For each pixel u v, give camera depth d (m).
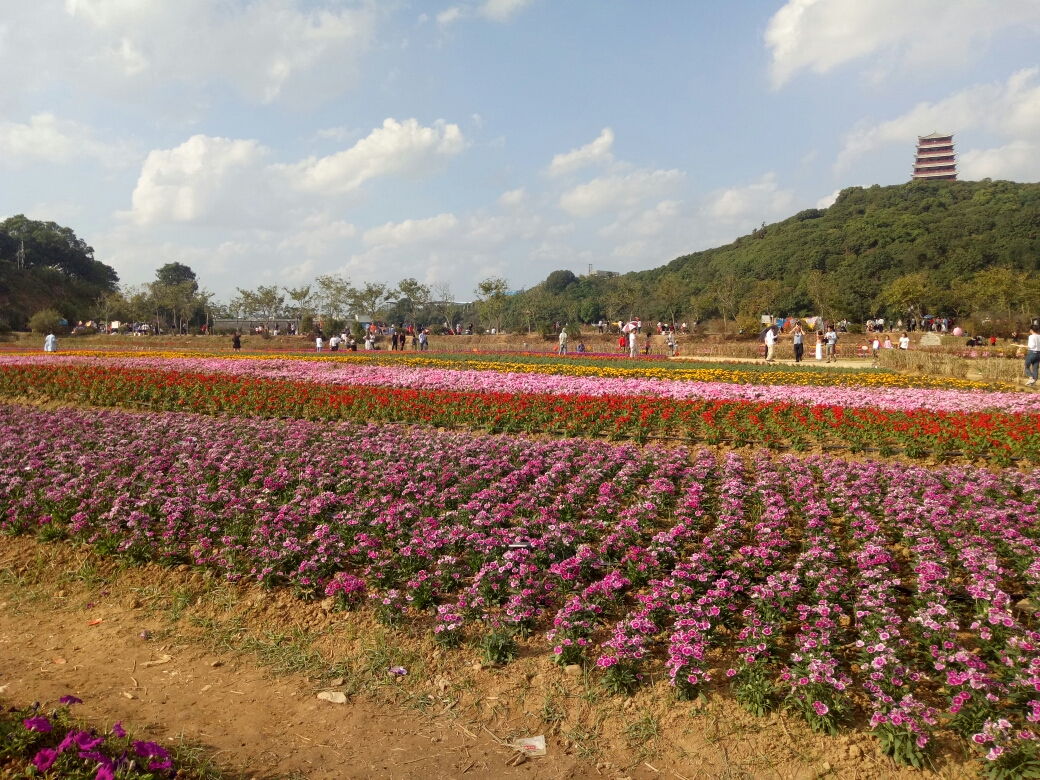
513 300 83.75
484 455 11.45
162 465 10.97
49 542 8.40
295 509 8.88
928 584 6.46
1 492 9.35
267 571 7.15
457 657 6.09
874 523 8.17
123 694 5.50
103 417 15.04
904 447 12.69
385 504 9.22
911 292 62.88
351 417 16.16
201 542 7.79
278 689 5.67
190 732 5.02
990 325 49.91
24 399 19.92
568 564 7.05
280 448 12.48
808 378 23.20
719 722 5.14
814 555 7.16
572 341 55.44
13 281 94.25
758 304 65.19
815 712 4.99
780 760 4.77
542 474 11.06
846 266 94.06
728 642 6.19
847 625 6.43
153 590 7.31
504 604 6.83
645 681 5.66
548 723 5.27
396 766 4.78
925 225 103.38
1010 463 11.59
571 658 5.91
